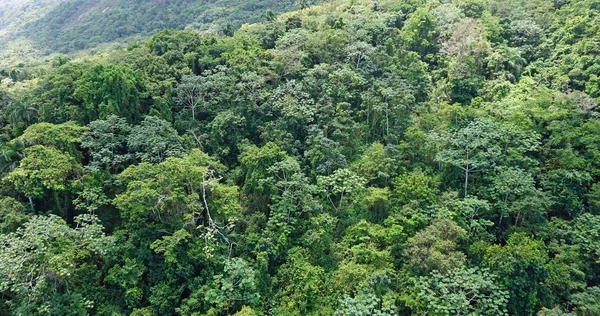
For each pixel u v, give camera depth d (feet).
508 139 142.00
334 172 138.92
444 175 141.49
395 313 102.27
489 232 124.77
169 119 149.69
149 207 111.04
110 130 130.93
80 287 104.99
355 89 168.76
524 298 103.40
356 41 188.44
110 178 122.21
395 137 155.33
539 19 214.69
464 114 157.99
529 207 121.39
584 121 148.97
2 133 136.56
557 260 111.65
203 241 113.50
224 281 106.42
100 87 138.31
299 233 126.52
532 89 174.50
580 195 130.93
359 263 116.67
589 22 188.24
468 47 187.73
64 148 121.90
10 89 173.47
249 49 183.73
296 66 172.35
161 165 116.57
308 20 216.54
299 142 150.20
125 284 104.94
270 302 113.91
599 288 107.34
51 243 99.91
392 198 132.98
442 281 104.01
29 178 111.04
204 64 172.96
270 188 131.85
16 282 92.89
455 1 234.38
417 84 175.32
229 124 148.77
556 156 138.51
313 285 112.47
